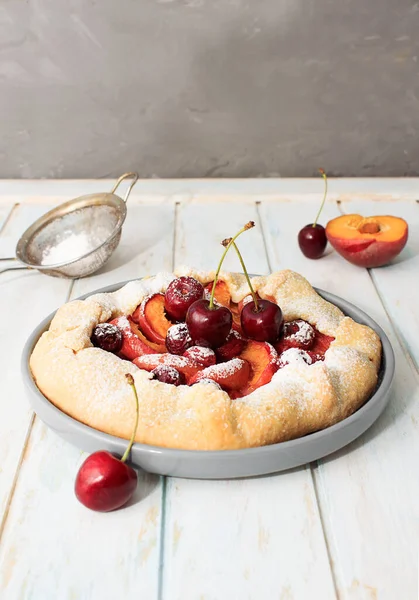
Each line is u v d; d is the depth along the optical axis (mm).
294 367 410
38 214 737
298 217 722
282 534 356
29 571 340
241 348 439
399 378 466
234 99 791
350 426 386
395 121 807
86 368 406
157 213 735
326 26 756
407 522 363
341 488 382
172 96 788
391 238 589
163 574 338
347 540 353
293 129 809
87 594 329
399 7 749
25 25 749
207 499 376
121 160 824
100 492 359
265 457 370
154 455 368
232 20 750
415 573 337
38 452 411
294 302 482
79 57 767
